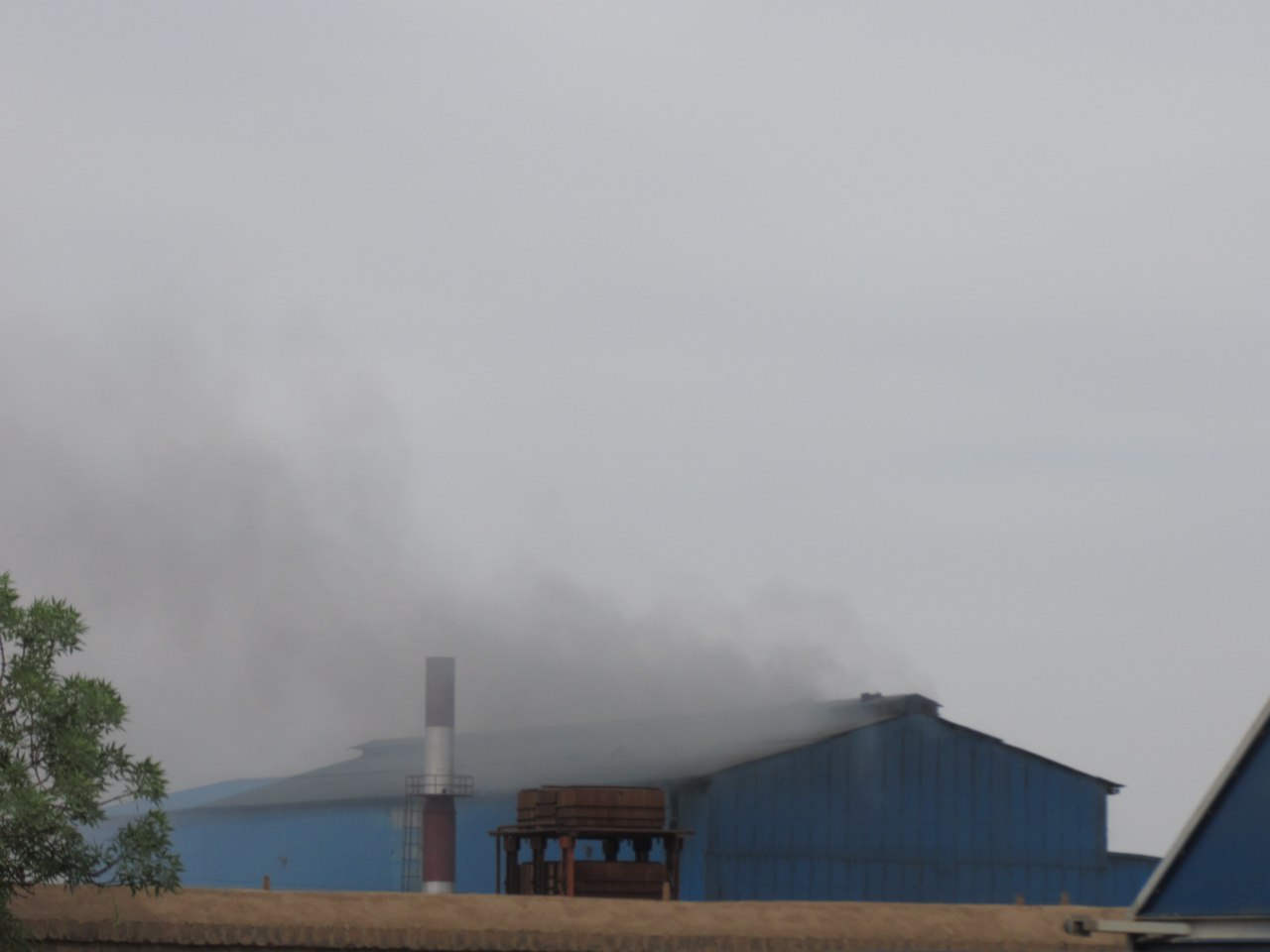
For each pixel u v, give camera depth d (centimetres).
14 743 4891
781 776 10475
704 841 10212
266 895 5978
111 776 5031
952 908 6656
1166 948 3431
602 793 8994
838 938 6375
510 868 9575
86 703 4959
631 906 6328
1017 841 10994
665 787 10569
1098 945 6506
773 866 10331
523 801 9450
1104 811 11212
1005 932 6544
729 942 6259
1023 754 11081
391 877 12775
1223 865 3375
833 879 10475
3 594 5075
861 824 10631
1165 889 3453
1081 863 11106
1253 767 3362
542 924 6153
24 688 4878
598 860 9869
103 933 5659
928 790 10831
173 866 5044
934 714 10931
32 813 4706
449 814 12744
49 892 5716
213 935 5766
